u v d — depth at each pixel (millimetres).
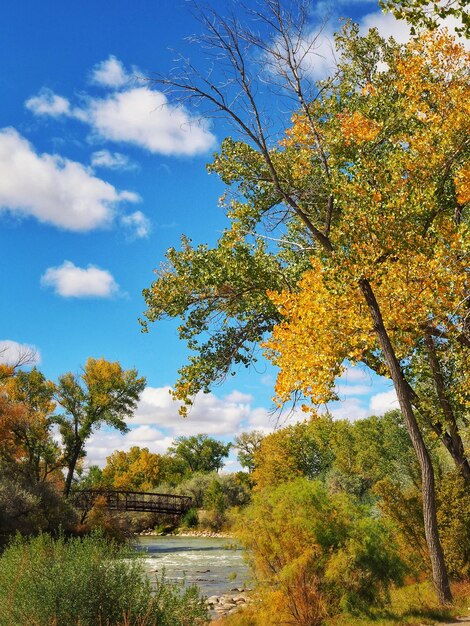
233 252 15781
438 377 15367
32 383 43562
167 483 81312
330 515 11086
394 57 16422
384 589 10641
